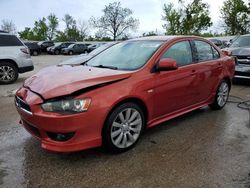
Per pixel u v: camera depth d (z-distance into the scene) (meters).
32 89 3.60
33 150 3.82
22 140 4.14
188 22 38.28
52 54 34.53
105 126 3.52
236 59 8.23
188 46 4.86
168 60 3.99
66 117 3.20
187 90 4.66
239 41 9.48
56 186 3.01
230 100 6.58
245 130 4.59
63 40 66.94
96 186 3.01
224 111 5.66
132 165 3.43
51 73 3.98
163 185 3.02
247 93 7.38
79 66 4.46
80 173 3.25
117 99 3.52
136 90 3.75
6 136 4.29
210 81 5.24
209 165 3.42
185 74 4.54
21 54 9.53
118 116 3.63
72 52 33.62
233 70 6.01
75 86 3.37
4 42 9.26
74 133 3.29
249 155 3.68
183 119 5.12
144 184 3.04
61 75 3.80
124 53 4.60
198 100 5.06
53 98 3.28
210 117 5.25
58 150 3.33
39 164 3.45
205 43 5.33
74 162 3.50
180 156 3.66
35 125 3.42
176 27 39.75
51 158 3.60
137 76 3.85
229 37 33.91
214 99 5.53
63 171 3.30
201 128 4.66
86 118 3.29
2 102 6.45
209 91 5.30
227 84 5.88
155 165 3.43
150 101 3.99
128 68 4.07
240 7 35.34
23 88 3.83
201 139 4.21
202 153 3.74
